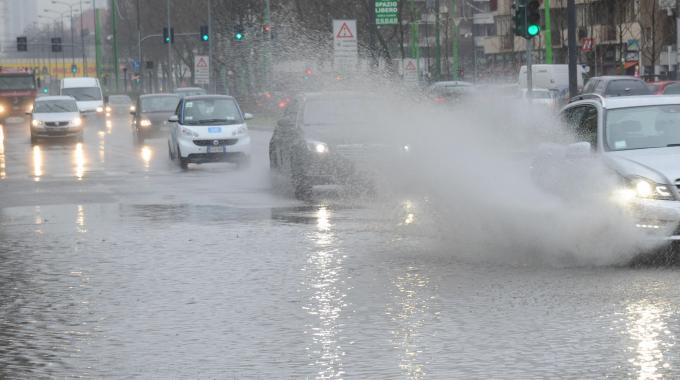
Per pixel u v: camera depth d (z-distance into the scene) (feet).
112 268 75.97
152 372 47.14
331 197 124.77
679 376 44.52
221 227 97.96
